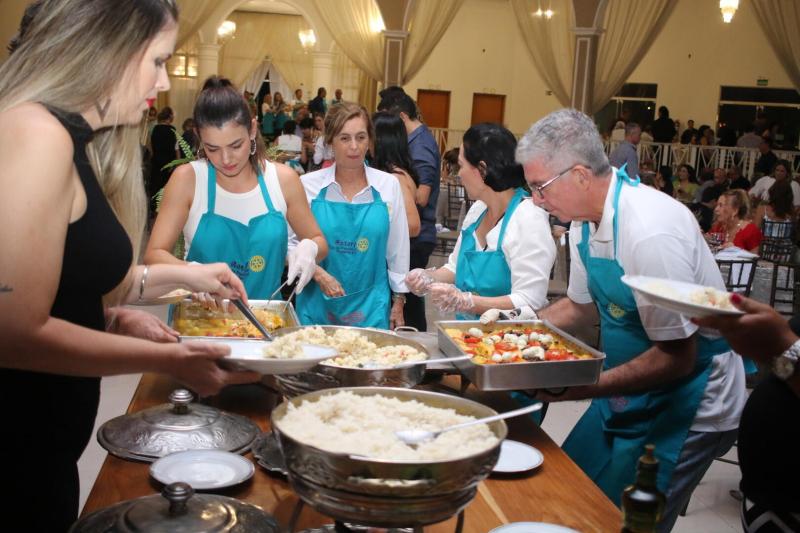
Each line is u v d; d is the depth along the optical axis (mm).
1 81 1223
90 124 1265
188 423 1596
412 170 3521
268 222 2352
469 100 17344
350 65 18109
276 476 1496
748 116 15523
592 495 1527
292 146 11117
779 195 7434
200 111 2117
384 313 2773
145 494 1388
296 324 2043
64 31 1199
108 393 4004
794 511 1539
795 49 12203
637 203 1835
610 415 2039
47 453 1295
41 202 1115
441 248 8055
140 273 1639
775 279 5238
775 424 1562
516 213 2383
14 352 1123
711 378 1971
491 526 1387
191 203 2336
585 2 11773
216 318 2080
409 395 1346
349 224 2729
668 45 15875
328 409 1241
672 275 1793
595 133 1887
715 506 3268
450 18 13273
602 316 2039
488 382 1682
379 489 996
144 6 1233
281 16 19641
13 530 1278
